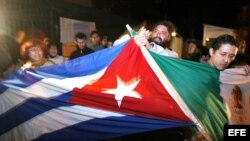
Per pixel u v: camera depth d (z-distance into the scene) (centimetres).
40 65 214
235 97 148
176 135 161
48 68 141
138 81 139
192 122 137
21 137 142
